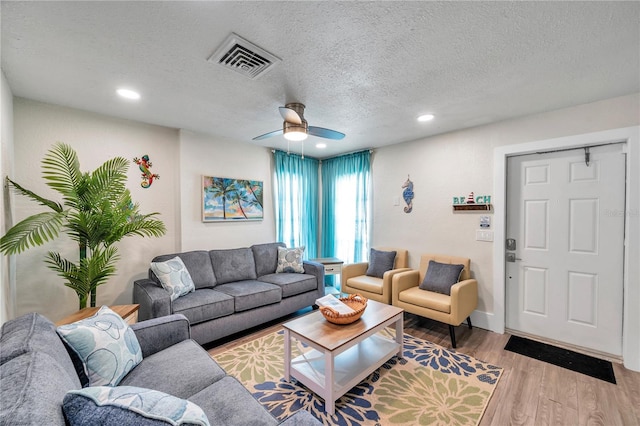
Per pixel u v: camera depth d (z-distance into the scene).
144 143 3.13
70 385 0.98
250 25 1.45
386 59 1.78
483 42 1.61
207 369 1.50
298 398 1.93
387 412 1.79
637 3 1.29
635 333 2.28
